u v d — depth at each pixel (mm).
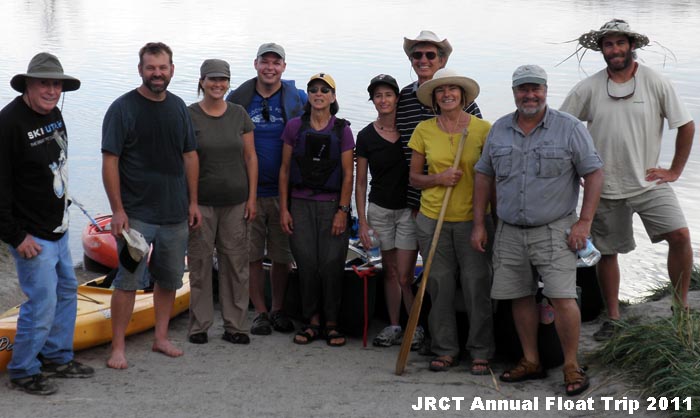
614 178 5664
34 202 4750
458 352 5578
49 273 4840
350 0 43594
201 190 5707
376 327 6422
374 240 5957
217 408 4797
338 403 4895
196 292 5934
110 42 28031
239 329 5992
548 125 4898
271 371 5441
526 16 35000
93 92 18969
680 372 4676
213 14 37000
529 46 25781
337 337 6039
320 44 26484
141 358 5641
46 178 4754
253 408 4805
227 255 5879
